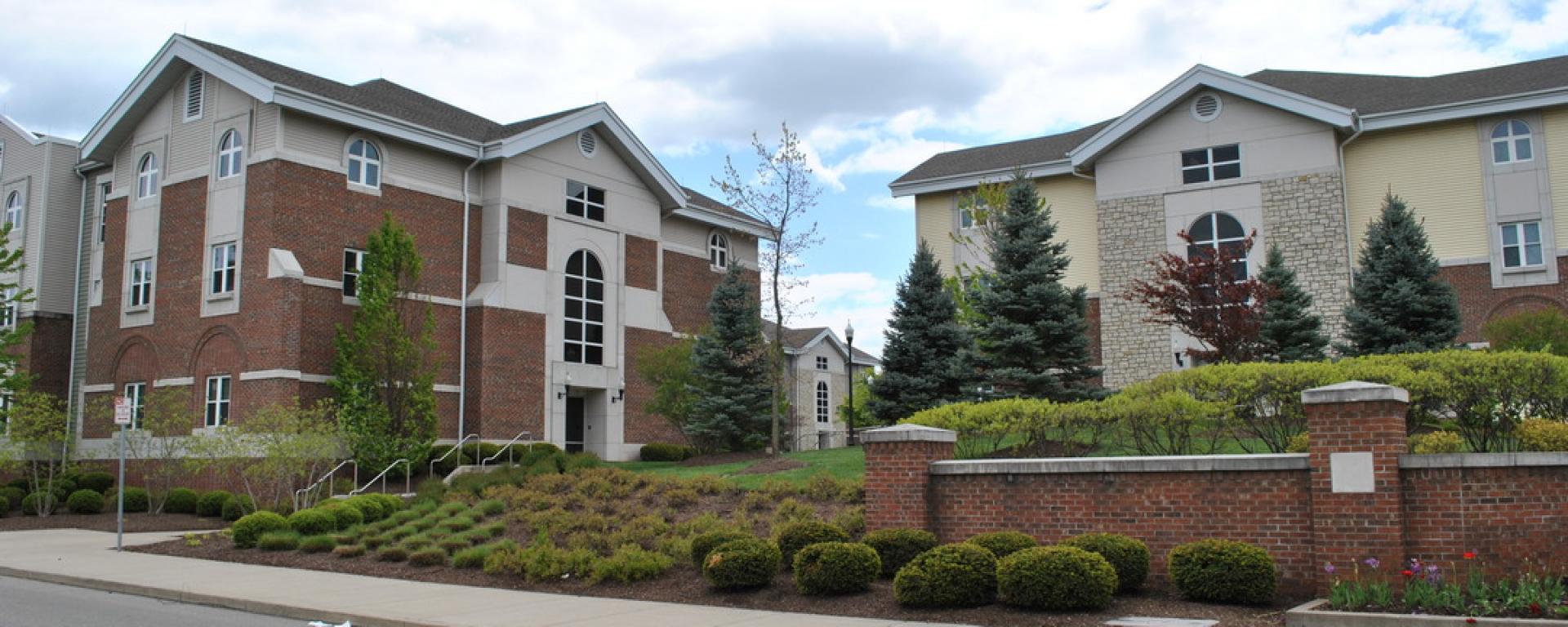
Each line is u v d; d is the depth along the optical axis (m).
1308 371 16.92
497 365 33.38
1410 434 17.34
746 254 45.62
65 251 36.81
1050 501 14.62
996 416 18.42
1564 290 31.25
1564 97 31.16
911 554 14.45
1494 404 16.45
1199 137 34.34
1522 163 32.12
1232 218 33.56
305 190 30.09
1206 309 25.44
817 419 54.72
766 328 47.22
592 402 37.47
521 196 34.84
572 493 21.70
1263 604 12.30
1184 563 12.61
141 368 32.69
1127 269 34.72
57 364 36.16
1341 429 12.31
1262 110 33.56
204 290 30.88
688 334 39.22
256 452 25.36
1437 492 12.02
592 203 37.69
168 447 28.73
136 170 33.84
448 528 19.55
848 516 16.86
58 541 22.17
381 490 29.06
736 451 35.41
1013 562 12.34
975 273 34.97
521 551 16.64
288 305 28.92
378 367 29.67
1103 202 35.44
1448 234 32.72
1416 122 32.75
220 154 31.34
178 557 19.45
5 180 38.19
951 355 30.16
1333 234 32.22
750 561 14.20
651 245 39.78
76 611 13.75
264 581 16.20
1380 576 11.84
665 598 14.31
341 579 16.53
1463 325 32.25
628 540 17.36
